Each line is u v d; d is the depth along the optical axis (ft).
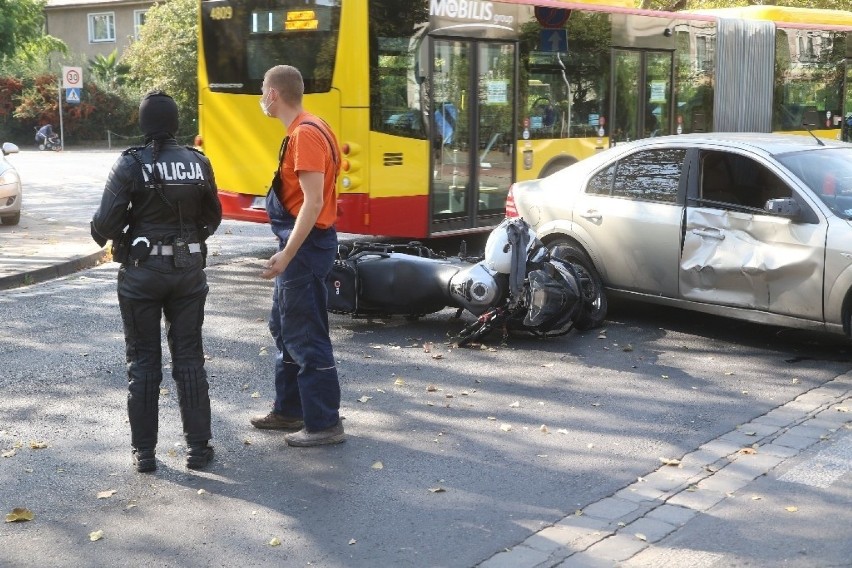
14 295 34.55
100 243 17.78
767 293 26.07
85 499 17.01
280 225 18.94
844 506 16.80
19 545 15.24
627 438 20.21
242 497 17.10
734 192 27.04
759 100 56.29
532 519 16.20
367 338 28.43
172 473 18.20
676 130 50.98
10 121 155.63
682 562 14.66
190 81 133.90
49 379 24.16
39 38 140.97
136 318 17.84
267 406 22.21
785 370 25.27
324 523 16.02
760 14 58.39
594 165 30.32
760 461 18.92
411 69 38.06
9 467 18.47
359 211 36.99
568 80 44.75
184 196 17.69
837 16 62.80
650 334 29.04
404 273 28.22
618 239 29.01
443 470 18.39
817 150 27.32
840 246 24.62
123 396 22.89
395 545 15.19
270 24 38.34
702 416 21.63
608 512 16.49
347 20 36.32
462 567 14.44
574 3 44.68
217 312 31.81
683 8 90.79
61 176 87.25
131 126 158.92
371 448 19.52
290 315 19.10
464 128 40.40
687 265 27.55
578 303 27.84
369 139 36.83
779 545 15.26
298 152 17.95
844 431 20.63
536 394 23.22
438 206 39.68
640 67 48.60
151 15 136.36
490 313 26.96
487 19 40.70
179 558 14.79
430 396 23.00
